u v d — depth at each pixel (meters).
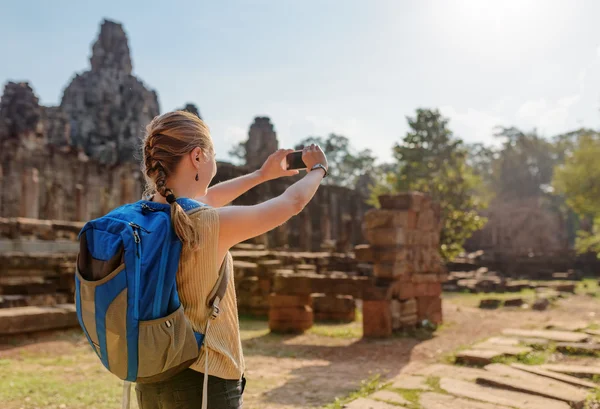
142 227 1.76
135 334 1.65
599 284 28.11
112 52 60.34
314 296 14.84
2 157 36.25
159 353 1.68
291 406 5.88
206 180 2.10
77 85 58.41
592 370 7.12
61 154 38.81
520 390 6.21
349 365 8.44
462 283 26.78
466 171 27.56
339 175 76.06
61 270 14.05
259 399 6.20
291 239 44.22
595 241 34.53
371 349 9.95
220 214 1.92
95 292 1.66
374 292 11.47
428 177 29.72
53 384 6.70
